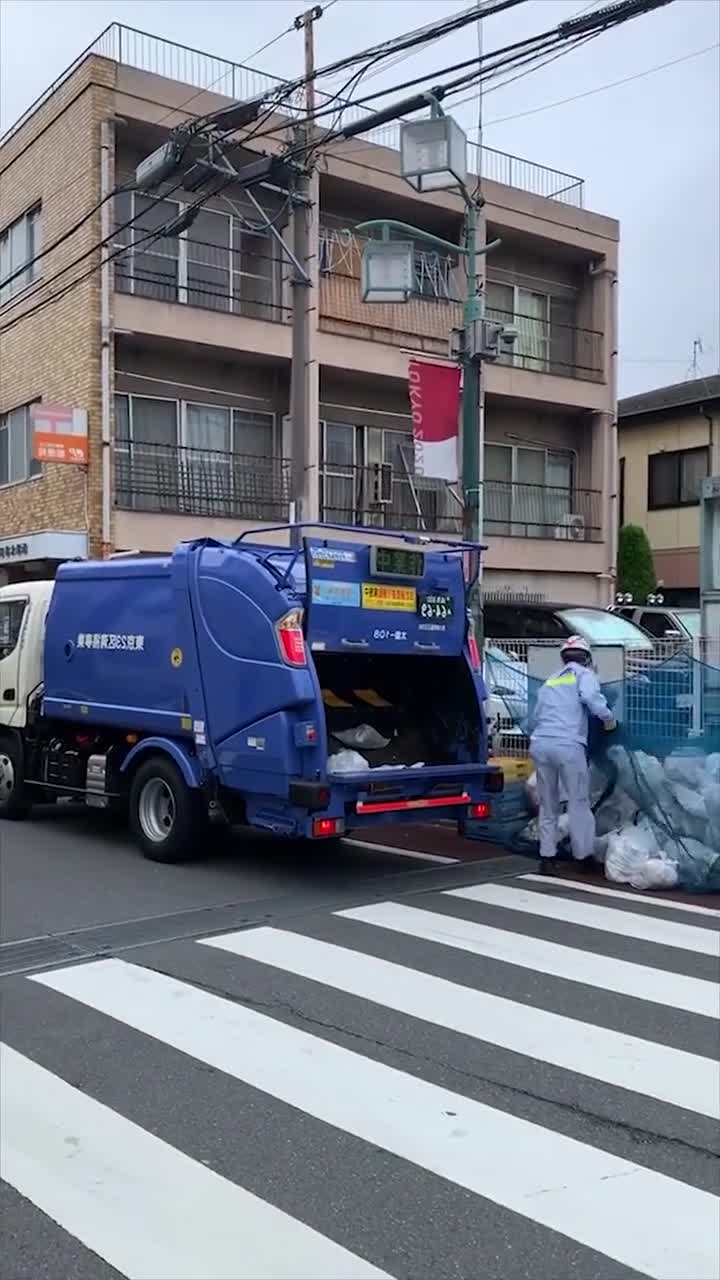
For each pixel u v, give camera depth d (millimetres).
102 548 17844
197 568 8656
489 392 22625
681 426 27688
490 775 8805
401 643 8547
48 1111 4340
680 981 5949
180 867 9070
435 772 8414
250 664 8148
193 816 8953
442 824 11102
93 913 7500
